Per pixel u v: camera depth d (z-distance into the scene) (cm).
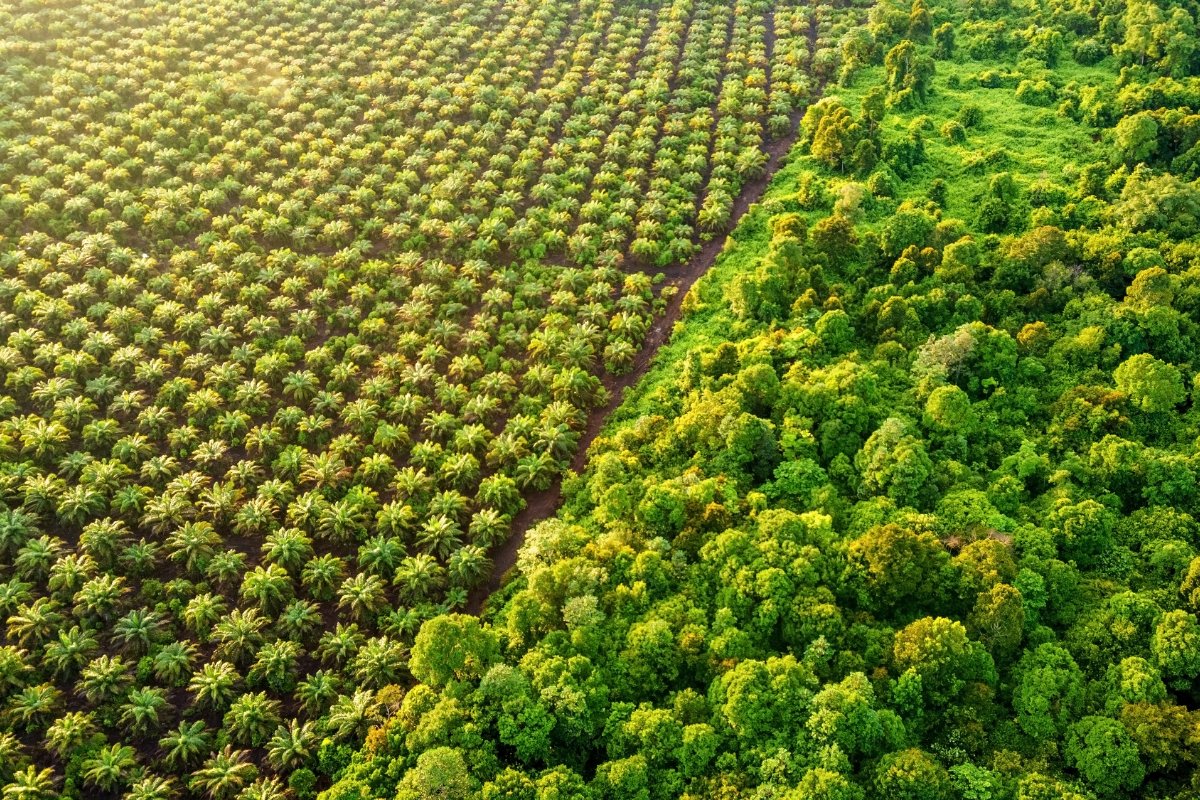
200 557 8969
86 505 9256
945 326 11106
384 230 13338
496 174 14525
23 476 9575
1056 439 9469
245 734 7644
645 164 15138
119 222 12850
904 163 14438
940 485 8975
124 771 7394
